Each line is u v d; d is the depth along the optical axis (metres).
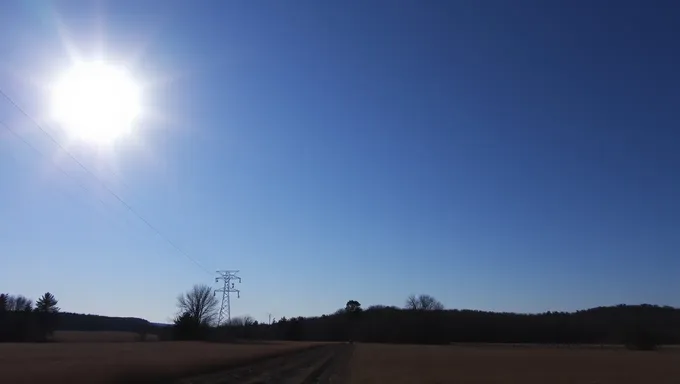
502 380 45.84
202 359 60.59
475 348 137.75
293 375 47.22
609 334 177.38
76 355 61.56
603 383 43.81
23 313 124.69
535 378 48.31
